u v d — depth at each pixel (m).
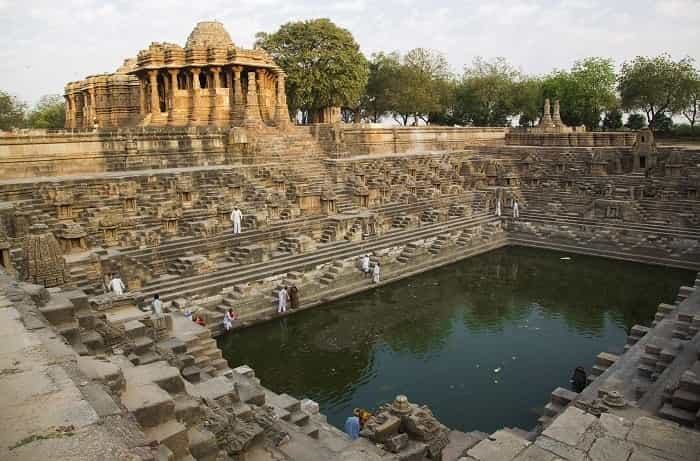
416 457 11.65
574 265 39.56
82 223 26.33
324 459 11.90
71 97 61.81
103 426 5.66
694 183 42.88
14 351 7.67
